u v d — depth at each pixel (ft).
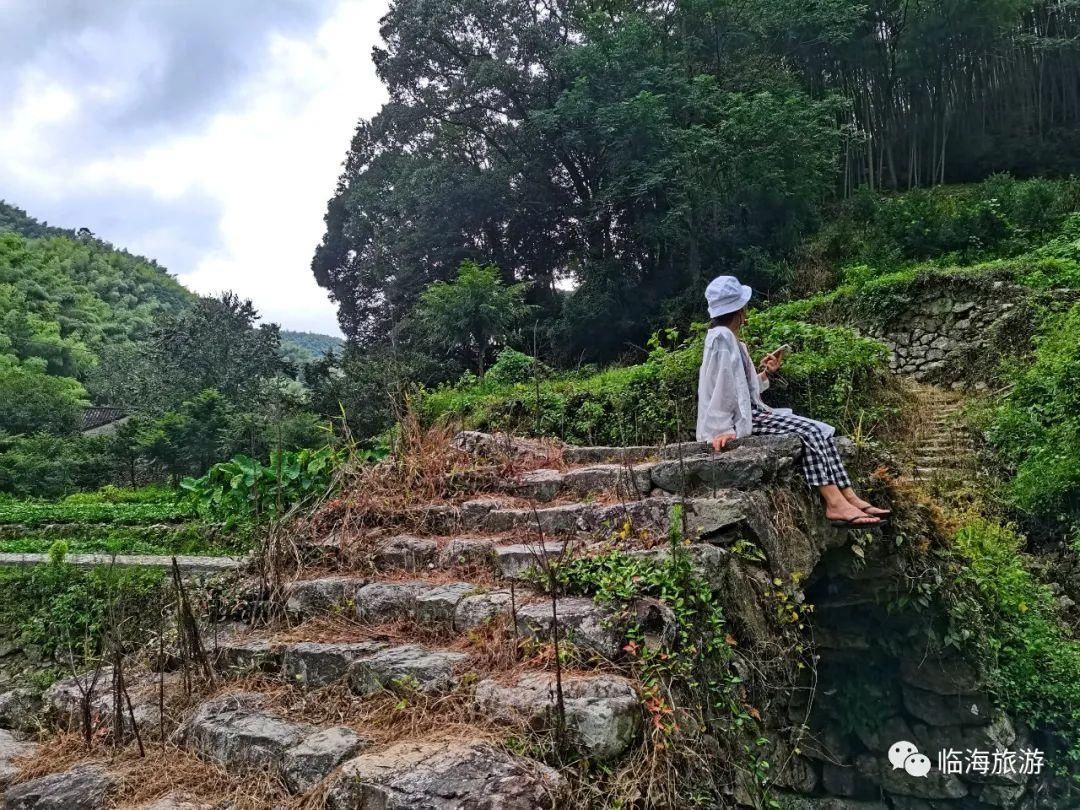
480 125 82.28
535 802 6.10
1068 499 24.56
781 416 11.76
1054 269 36.09
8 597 27.53
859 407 27.55
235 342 95.30
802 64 74.38
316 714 8.58
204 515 25.96
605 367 62.23
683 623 8.11
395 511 13.29
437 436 15.96
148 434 69.15
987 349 34.78
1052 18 74.54
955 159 76.64
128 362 144.05
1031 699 16.69
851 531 12.20
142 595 18.13
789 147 59.00
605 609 8.44
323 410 60.49
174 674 10.55
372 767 6.73
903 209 57.93
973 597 16.15
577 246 80.69
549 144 76.28
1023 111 76.54
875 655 16.47
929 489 24.77
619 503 11.23
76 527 38.78
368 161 92.79
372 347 76.74
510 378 42.19
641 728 7.16
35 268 200.54
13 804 7.79
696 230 62.95
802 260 60.70
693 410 27.12
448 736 7.26
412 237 80.18
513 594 8.89
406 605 10.27
